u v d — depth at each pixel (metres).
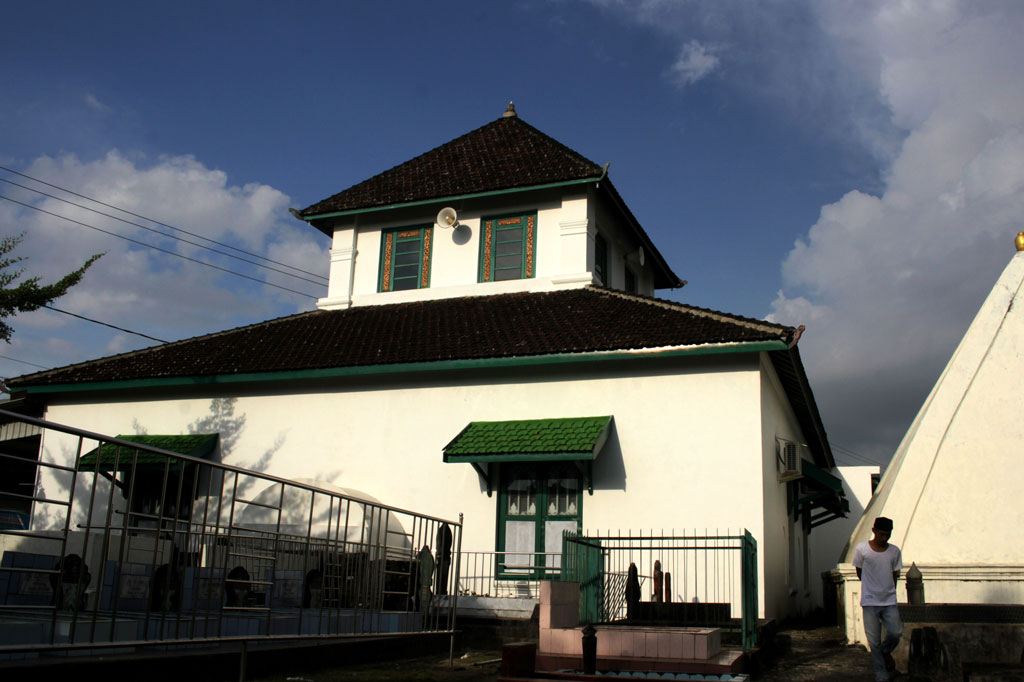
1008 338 14.06
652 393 16.70
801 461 19.52
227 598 9.91
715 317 17.06
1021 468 13.17
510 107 26.50
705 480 15.97
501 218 21.78
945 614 10.86
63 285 15.98
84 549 6.54
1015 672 9.31
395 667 10.49
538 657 10.30
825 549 27.55
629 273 25.09
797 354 16.66
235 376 18.94
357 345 19.25
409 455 18.02
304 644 9.42
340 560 10.81
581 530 16.36
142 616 8.15
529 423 17.03
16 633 6.98
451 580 16.81
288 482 8.91
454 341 18.38
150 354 21.12
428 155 24.84
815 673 10.80
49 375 20.59
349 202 22.83
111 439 6.73
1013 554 12.72
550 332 17.89
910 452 14.02
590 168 20.86
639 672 9.86
